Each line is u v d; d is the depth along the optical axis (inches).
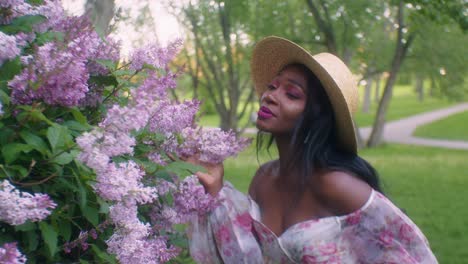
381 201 74.4
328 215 76.2
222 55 641.0
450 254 264.7
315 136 77.1
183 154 77.5
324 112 78.0
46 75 57.9
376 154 852.0
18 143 56.6
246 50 640.4
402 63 894.4
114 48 70.8
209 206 80.3
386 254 73.9
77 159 56.3
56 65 58.0
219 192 82.8
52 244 55.2
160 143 74.4
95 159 55.2
